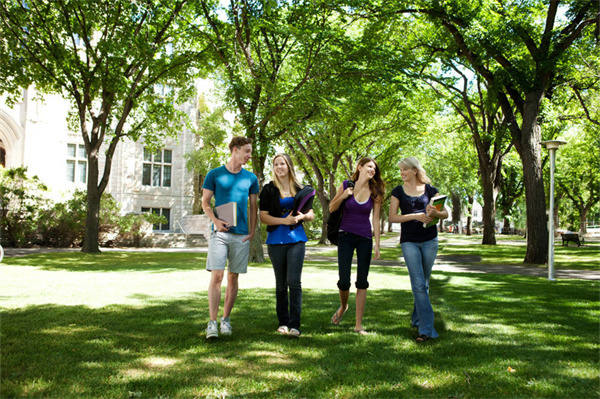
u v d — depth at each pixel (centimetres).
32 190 2123
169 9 1559
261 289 749
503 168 3741
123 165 2716
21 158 2523
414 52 1975
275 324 475
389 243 3141
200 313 520
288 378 302
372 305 596
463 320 505
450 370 321
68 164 2664
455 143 3294
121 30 1468
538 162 1550
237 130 2491
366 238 454
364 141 2712
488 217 2728
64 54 1552
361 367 326
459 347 386
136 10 1498
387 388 284
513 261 1631
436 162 3800
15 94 1748
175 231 2856
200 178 3120
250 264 1384
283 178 459
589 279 1068
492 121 2517
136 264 1248
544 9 1697
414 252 442
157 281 846
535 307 595
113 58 1462
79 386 278
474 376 309
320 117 1385
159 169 2858
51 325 445
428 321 416
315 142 2458
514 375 312
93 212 1678
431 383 294
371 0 1357
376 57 1318
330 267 1266
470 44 1541
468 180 3862
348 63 1275
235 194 439
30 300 601
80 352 353
